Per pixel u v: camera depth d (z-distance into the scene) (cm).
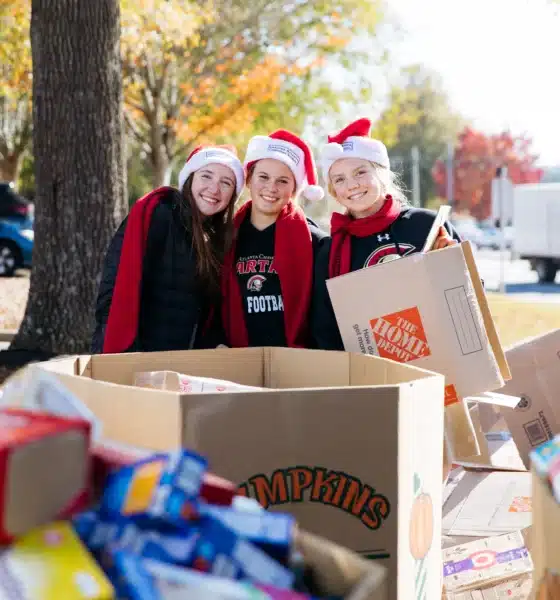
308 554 129
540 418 323
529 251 1973
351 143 313
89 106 662
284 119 1878
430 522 194
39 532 111
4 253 1596
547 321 1017
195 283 324
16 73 1367
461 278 250
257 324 329
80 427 118
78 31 656
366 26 1736
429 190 4912
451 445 254
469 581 240
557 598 147
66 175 668
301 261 326
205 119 1706
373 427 175
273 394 170
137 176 2834
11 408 135
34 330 685
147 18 1298
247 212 342
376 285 254
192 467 125
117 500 123
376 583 119
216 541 119
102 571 110
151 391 171
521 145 4828
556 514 147
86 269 675
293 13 1706
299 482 172
